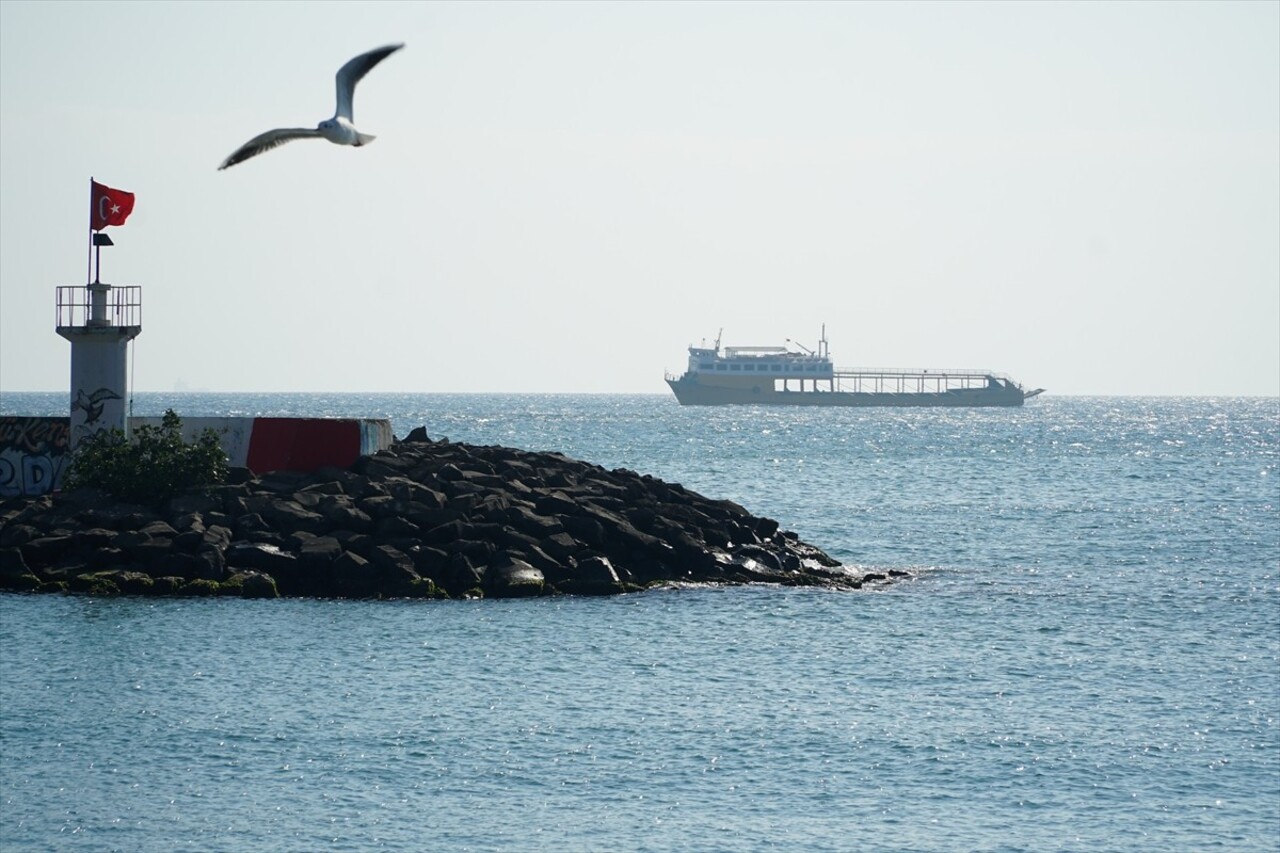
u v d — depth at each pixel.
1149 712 130.75
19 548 183.00
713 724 124.31
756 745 117.88
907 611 185.38
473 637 159.38
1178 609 191.50
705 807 102.31
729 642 160.88
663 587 196.25
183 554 182.62
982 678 144.75
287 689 133.88
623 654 153.00
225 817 98.88
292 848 93.19
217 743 116.12
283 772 108.81
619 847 94.25
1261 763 114.44
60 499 198.88
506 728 121.75
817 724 124.88
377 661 146.38
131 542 184.62
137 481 197.88
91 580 179.25
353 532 192.25
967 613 184.88
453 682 138.00
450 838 95.38
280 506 193.50
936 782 108.81
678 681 140.88
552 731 121.12
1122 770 112.19
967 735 121.94
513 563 190.25
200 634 157.00
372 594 183.00
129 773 108.12
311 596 182.25
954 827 98.94
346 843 94.19
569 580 191.75
